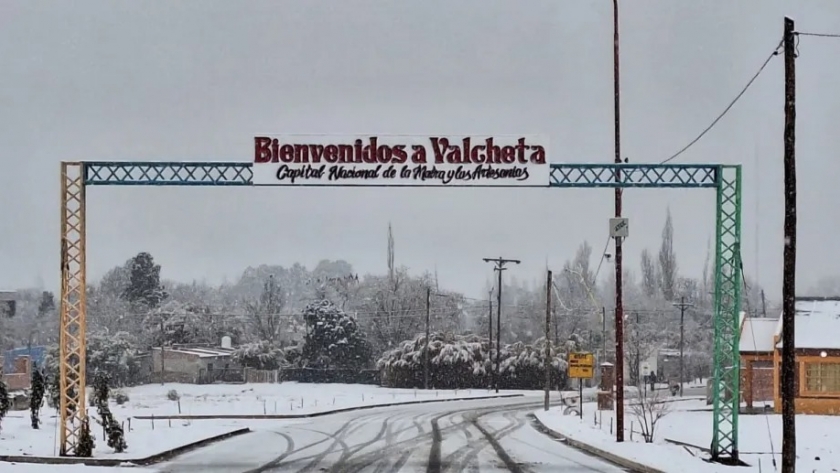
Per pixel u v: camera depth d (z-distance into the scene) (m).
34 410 30.86
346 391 71.94
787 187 20.48
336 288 105.75
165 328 90.38
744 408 46.72
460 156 24.11
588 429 35.44
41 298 117.88
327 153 24.17
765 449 28.05
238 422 40.09
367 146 24.16
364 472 22.47
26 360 66.00
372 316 95.25
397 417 44.78
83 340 24.44
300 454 26.75
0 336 83.94
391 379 78.94
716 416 24.88
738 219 24.59
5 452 24.48
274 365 83.69
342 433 34.72
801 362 42.66
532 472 22.75
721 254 24.69
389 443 30.48
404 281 98.19
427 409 52.03
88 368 75.88
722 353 27.05
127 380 77.94
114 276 111.88
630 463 24.41
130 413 45.06
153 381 80.50
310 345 85.31
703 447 28.05
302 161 24.22
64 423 24.27
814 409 42.44
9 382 63.19
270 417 43.81
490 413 48.28
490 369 78.12
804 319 44.34
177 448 27.23
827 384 42.41
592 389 79.81
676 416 42.47
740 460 24.67
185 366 80.31
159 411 46.94
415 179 24.11
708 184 24.69
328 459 25.41
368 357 87.25
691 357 99.19
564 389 78.94
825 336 42.84
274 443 30.41
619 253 29.98
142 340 88.81
